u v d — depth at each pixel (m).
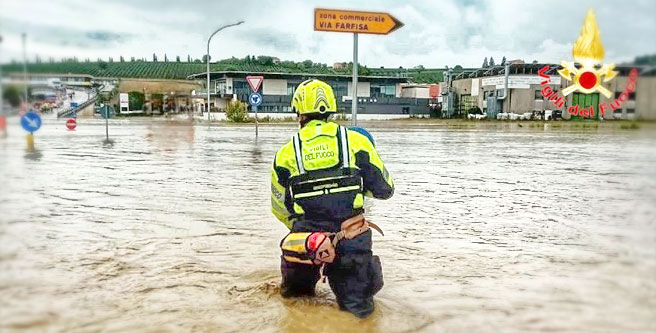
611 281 3.59
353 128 3.46
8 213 5.71
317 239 3.07
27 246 4.53
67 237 4.92
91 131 24.22
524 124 35.38
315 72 56.31
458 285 3.74
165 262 4.22
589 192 7.96
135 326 2.94
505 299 3.43
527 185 8.82
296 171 3.31
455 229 5.55
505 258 4.42
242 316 3.13
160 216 5.99
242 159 12.73
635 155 2.38
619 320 3.00
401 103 59.00
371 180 3.35
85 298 3.37
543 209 6.66
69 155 13.21
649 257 3.61
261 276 3.91
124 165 11.26
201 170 10.50
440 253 4.60
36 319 3.00
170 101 47.59
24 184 7.26
